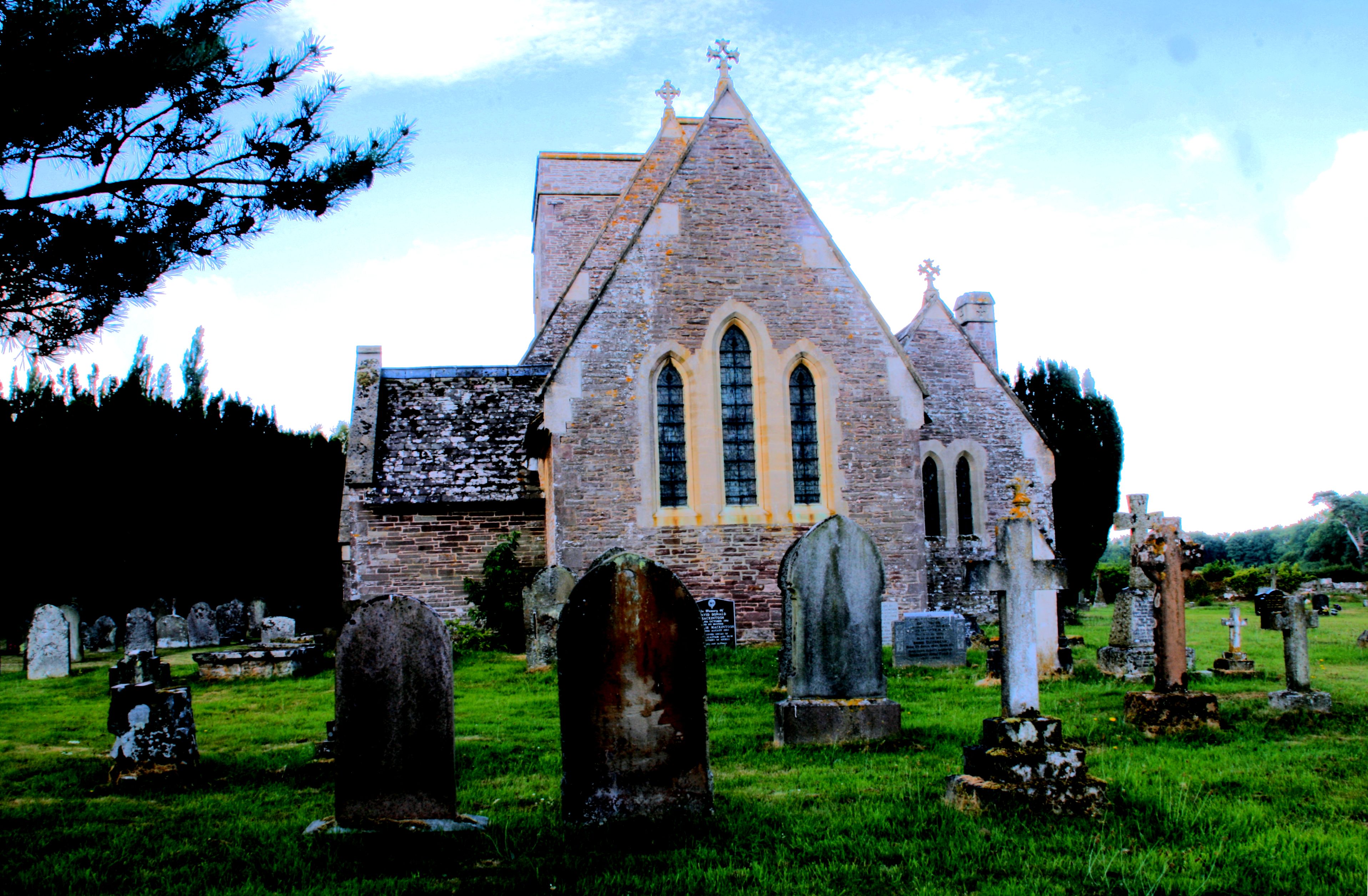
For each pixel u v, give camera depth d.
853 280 20.91
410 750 7.41
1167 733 10.62
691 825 7.44
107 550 30.34
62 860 7.05
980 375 25.52
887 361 20.80
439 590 21.33
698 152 20.78
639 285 20.11
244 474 31.80
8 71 6.59
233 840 7.46
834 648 10.62
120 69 6.94
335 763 8.63
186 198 7.70
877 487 20.45
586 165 30.59
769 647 19.27
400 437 22.52
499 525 21.69
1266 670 15.82
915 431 20.77
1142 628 16.52
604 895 6.11
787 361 20.41
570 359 19.69
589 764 7.55
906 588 20.33
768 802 8.13
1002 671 8.00
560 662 7.66
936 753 9.87
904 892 6.12
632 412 19.73
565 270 29.83
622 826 7.43
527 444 21.75
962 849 6.71
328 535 33.09
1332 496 73.06
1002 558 7.98
